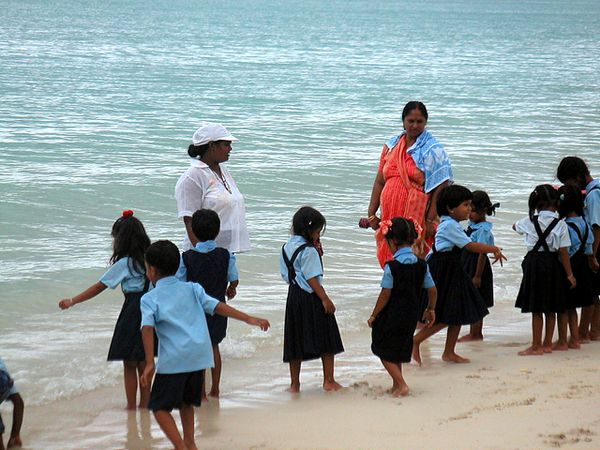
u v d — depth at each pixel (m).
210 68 80.75
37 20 159.75
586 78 83.38
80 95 55.50
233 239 13.52
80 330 15.86
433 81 75.94
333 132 43.06
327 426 11.14
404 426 10.95
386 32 170.38
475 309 14.13
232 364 14.41
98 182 28.62
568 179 15.43
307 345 12.74
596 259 15.19
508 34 173.50
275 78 73.00
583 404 11.52
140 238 12.23
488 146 40.41
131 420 11.88
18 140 36.69
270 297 18.23
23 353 14.52
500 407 11.52
